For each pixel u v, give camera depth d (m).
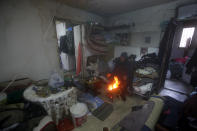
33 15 1.96
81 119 1.43
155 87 2.24
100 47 3.21
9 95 1.49
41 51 2.18
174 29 2.03
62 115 1.54
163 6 2.45
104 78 2.78
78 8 2.79
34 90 1.47
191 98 1.21
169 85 2.76
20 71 1.92
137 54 3.01
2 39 1.66
